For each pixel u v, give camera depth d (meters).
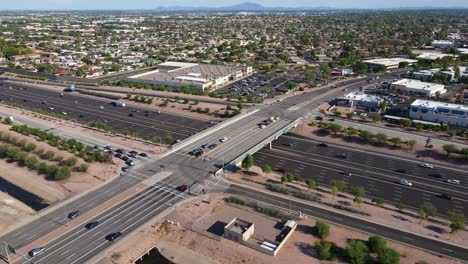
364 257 92.94
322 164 155.88
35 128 186.25
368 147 172.62
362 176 144.62
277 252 97.25
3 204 124.19
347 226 109.25
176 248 101.31
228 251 98.81
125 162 151.25
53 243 102.25
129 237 104.81
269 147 173.12
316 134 188.00
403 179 141.88
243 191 129.50
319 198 125.50
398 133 185.88
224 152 158.88
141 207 119.12
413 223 111.62
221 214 115.25
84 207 119.31
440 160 157.75
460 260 94.88
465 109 197.12
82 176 140.62
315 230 104.06
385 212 117.94
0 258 96.75
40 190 133.75
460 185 137.25
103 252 98.69
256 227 108.19
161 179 136.62
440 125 189.62
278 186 132.50
